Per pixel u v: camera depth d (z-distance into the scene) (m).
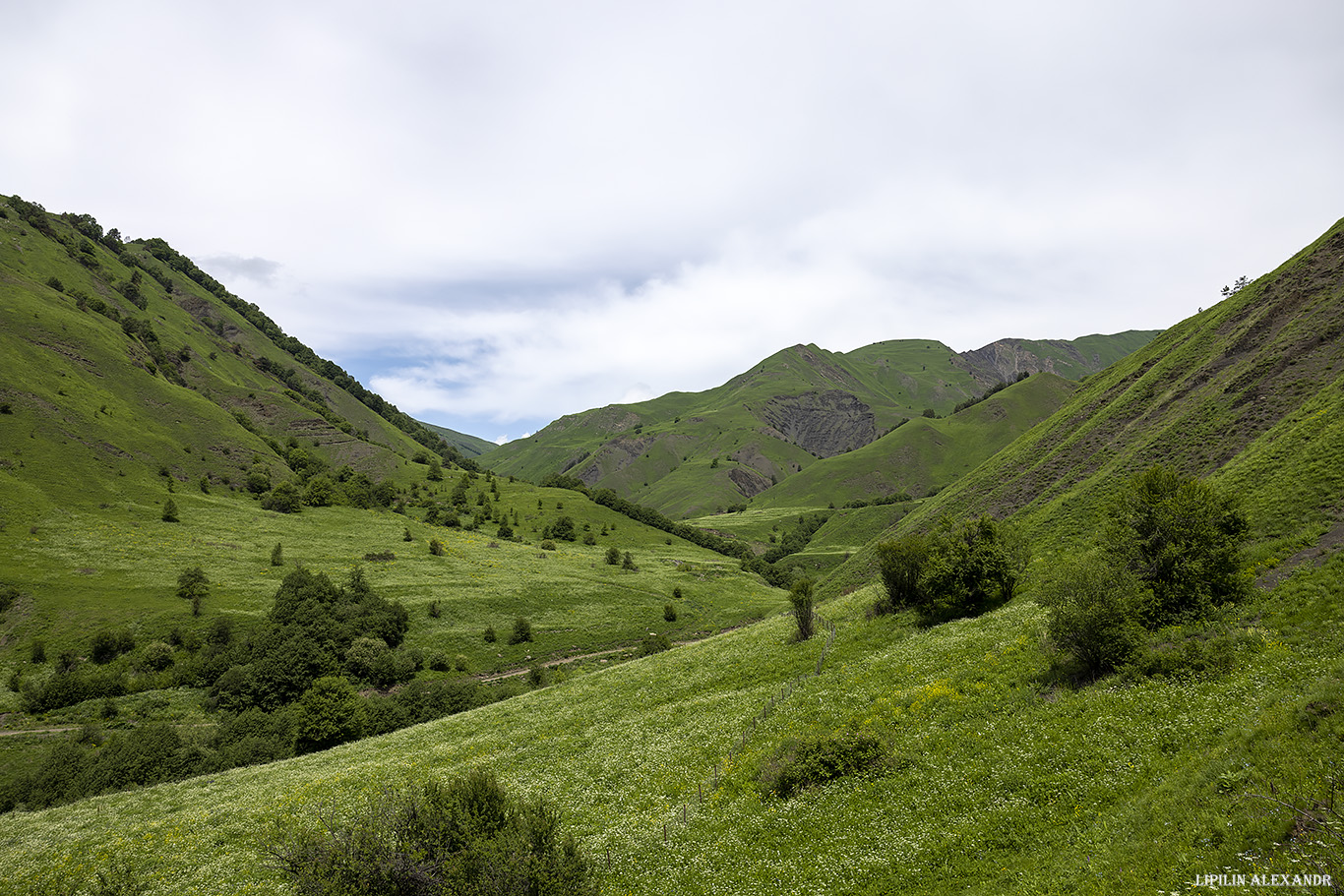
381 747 42.97
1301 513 28.97
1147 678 20.52
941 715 24.16
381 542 130.62
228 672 70.81
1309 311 58.69
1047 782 17.16
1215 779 13.67
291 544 118.94
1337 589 21.11
